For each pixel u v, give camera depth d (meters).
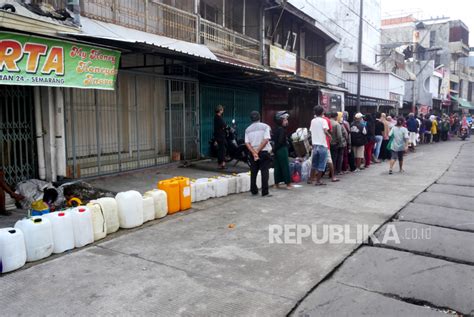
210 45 13.38
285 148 9.16
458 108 50.06
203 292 3.97
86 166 8.86
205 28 13.12
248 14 16.38
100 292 3.96
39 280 4.23
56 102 7.93
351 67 28.91
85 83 7.19
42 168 7.83
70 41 6.76
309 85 17.06
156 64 10.97
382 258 4.88
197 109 12.31
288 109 18.56
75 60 6.93
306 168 10.38
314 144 9.62
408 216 6.79
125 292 3.96
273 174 9.59
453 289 4.05
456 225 6.28
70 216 5.13
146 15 10.46
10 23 6.20
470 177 10.98
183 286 4.10
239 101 14.91
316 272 4.45
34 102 7.66
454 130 33.31
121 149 9.91
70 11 8.01
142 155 10.52
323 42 24.25
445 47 48.09
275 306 3.71
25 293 3.94
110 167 9.33
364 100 26.03
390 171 11.63
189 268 4.56
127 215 6.00
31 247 4.68
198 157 12.41
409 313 3.59
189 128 12.11
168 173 10.34
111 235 5.74
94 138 9.05
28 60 6.16
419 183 10.01
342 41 27.05
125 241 5.48
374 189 9.18
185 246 5.28
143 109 10.55
